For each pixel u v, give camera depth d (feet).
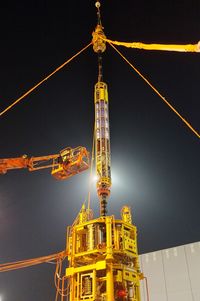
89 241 53.06
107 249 50.29
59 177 96.73
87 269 51.55
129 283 53.98
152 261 134.10
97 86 76.13
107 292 48.44
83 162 93.20
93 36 83.61
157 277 130.21
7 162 90.63
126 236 53.01
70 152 94.79
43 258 64.34
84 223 55.36
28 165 92.89
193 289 121.29
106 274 50.21
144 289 130.41
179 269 127.34
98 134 69.15
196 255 126.41
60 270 61.21
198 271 123.44
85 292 50.62
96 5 88.17
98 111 72.43
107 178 64.03
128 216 61.46
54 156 96.27
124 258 53.57
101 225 54.60
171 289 125.39
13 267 67.21
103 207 61.05
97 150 67.56
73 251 54.65
